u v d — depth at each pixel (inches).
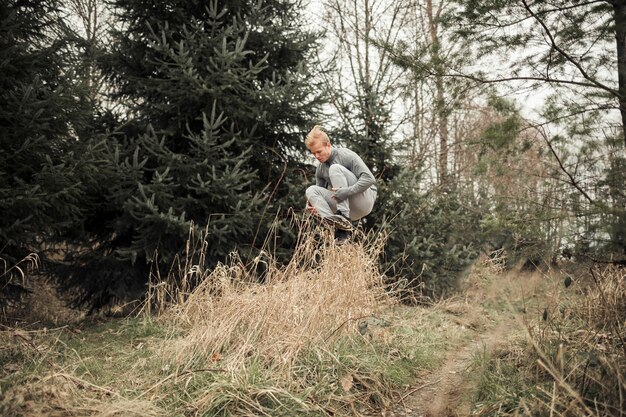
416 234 252.1
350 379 110.3
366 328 137.0
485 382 102.9
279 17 248.4
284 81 228.1
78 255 210.2
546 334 114.4
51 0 187.9
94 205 194.1
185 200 193.6
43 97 171.8
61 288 208.4
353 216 178.5
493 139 116.5
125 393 101.7
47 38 186.5
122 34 218.7
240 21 217.5
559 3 118.6
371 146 254.8
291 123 225.3
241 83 212.1
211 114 201.0
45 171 153.6
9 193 149.6
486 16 125.0
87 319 187.6
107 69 222.1
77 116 174.7
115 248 213.2
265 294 134.3
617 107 107.3
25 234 155.0
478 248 270.4
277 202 215.9
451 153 434.6
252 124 219.8
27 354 121.6
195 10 224.7
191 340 124.0
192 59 209.6
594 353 89.0
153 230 188.2
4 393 93.5
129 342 145.9
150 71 221.6
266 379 105.7
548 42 122.8
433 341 151.6
